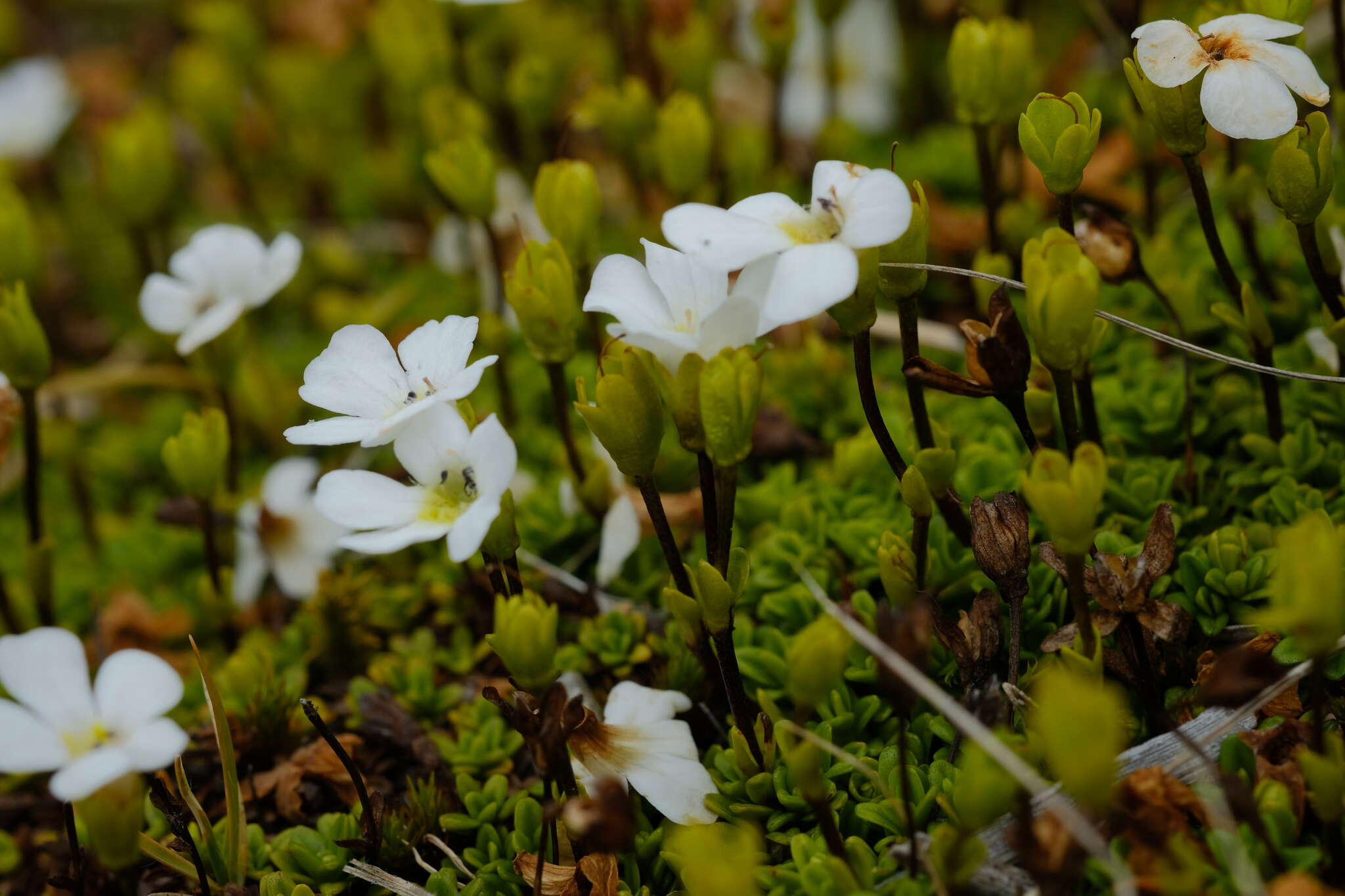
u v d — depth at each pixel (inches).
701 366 10.0
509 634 9.9
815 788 9.9
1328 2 14.6
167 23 20.8
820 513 11.7
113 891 10.9
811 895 10.2
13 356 11.4
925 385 10.4
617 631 11.6
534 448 12.8
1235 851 9.8
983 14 14.2
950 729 10.6
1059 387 10.2
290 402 13.8
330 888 10.8
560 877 10.5
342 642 12.0
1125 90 14.1
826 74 15.1
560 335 11.0
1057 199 10.7
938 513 11.5
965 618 10.5
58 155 18.2
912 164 15.0
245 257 12.4
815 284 9.9
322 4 17.9
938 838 9.8
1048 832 9.7
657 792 10.6
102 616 12.6
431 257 16.3
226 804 11.4
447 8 14.5
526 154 15.7
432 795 11.0
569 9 17.8
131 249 16.7
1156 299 12.3
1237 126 10.4
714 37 14.9
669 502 12.0
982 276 10.5
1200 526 11.4
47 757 9.7
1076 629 10.4
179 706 11.9
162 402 15.1
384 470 13.0
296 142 17.1
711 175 14.5
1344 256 11.5
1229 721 10.1
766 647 11.3
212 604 12.2
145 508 13.6
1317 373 11.7
